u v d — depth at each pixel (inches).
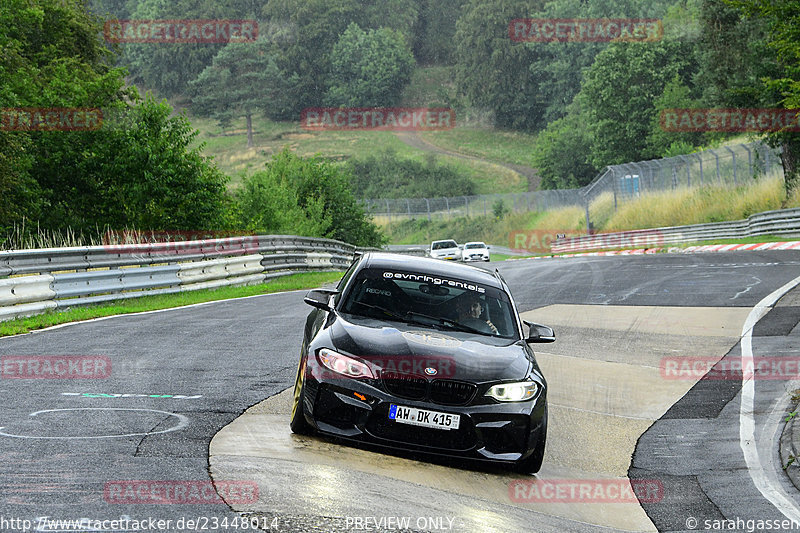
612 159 7790.4
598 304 1499.8
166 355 866.1
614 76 7696.9
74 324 1109.7
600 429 687.1
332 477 462.9
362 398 521.0
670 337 1131.3
